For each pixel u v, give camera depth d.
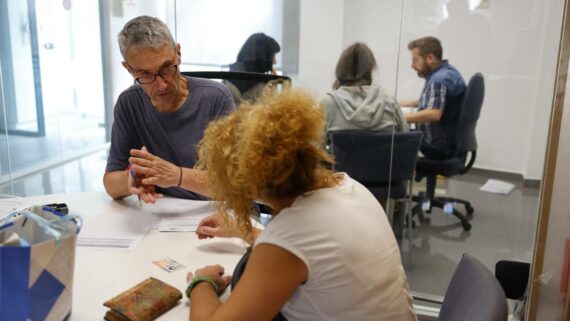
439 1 2.84
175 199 1.55
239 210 0.87
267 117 0.79
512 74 2.95
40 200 1.51
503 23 2.86
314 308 0.82
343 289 0.80
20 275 0.74
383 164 2.57
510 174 3.11
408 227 2.74
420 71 2.84
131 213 1.41
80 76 4.05
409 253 2.66
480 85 2.86
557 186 1.28
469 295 0.96
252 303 0.77
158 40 1.40
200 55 3.87
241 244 1.20
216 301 0.87
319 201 0.83
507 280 1.56
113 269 1.07
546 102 2.96
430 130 2.79
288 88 0.87
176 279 1.03
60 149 3.98
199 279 0.92
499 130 3.07
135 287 0.93
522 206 3.03
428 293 2.29
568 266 1.30
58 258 0.80
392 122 2.54
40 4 3.62
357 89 2.53
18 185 3.58
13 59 3.49
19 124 3.60
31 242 0.84
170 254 1.15
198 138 1.58
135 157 1.38
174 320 0.88
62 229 0.82
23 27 3.53
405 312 0.89
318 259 0.78
